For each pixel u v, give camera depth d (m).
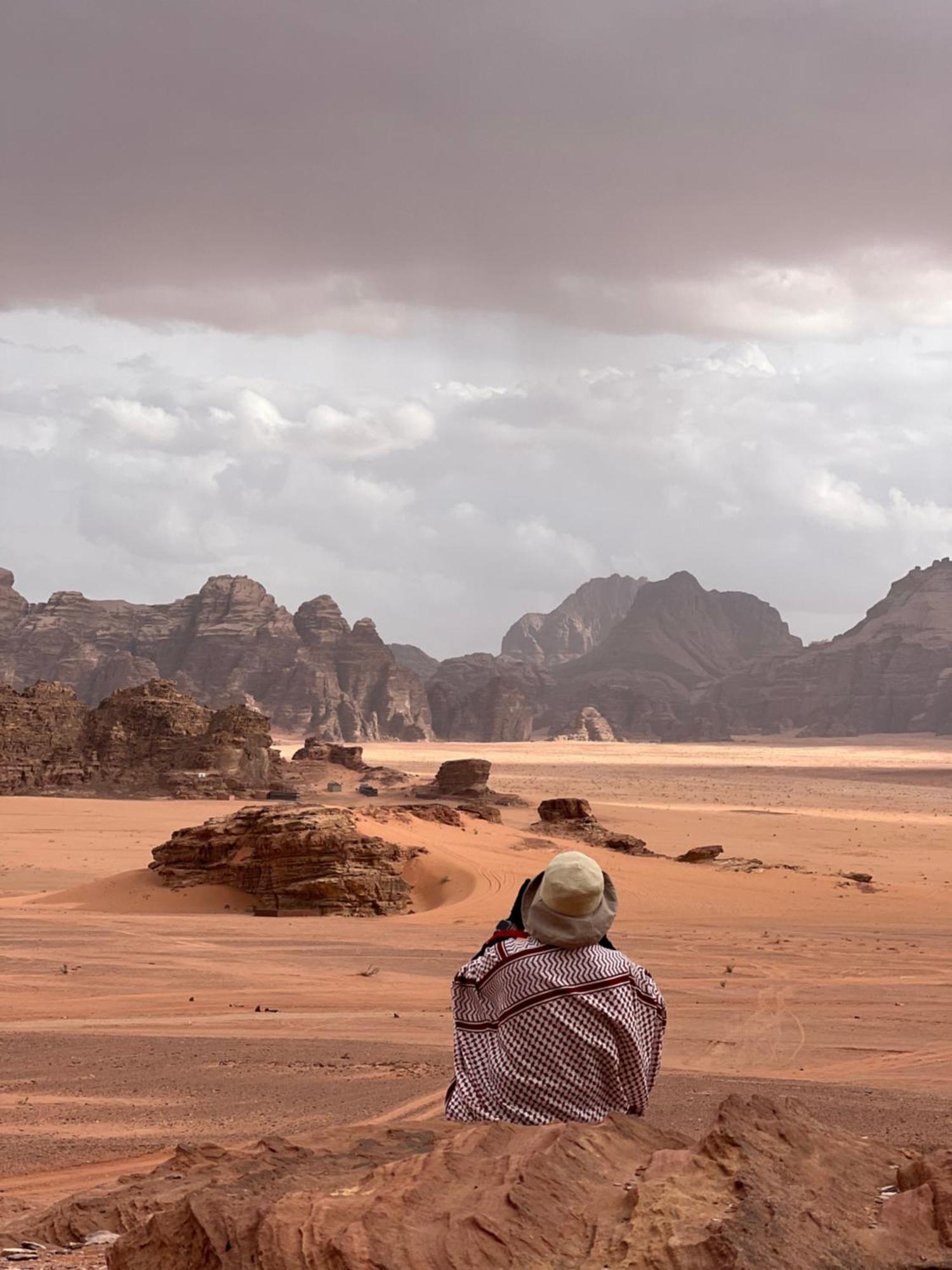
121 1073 21.69
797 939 47.75
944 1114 16.89
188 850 61.38
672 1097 18.61
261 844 58.94
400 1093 19.05
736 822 120.69
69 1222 6.39
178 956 41.97
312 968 39.59
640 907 59.00
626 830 109.81
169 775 143.88
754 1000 32.78
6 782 142.75
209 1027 28.62
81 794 141.75
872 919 56.66
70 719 152.88
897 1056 24.52
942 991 34.81
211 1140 15.00
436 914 55.97
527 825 90.88
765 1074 22.28
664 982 36.09
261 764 151.50
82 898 59.88
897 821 128.88
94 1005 32.03
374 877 58.28
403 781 168.50
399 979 37.94
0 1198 10.23
